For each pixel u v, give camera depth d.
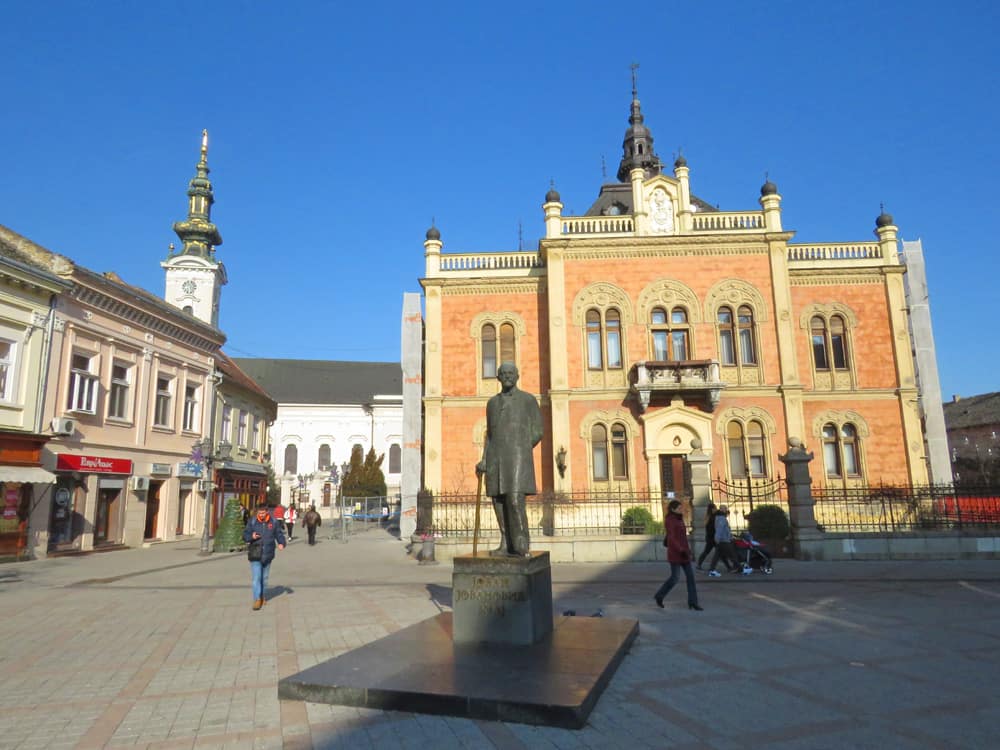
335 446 66.81
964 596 11.98
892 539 17.31
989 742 5.09
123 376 25.17
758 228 27.36
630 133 41.62
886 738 5.17
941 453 27.97
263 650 8.26
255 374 71.31
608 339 26.89
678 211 27.42
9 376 19.91
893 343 26.97
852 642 8.43
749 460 25.31
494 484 8.34
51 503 21.08
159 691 6.57
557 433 25.73
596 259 27.20
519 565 7.61
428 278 28.03
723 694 6.28
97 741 5.25
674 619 10.00
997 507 17.77
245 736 5.31
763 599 11.84
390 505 50.25
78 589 14.08
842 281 27.55
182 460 28.55
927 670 7.11
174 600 12.42
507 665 6.68
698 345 26.42
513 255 28.64
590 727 5.43
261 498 37.53
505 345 27.80
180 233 51.44
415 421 29.03
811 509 17.84
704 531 17.47
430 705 5.77
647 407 25.75
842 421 26.45
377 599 12.18
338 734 5.32
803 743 5.07
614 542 17.86
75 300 22.20
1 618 10.70
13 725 5.63
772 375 25.97
